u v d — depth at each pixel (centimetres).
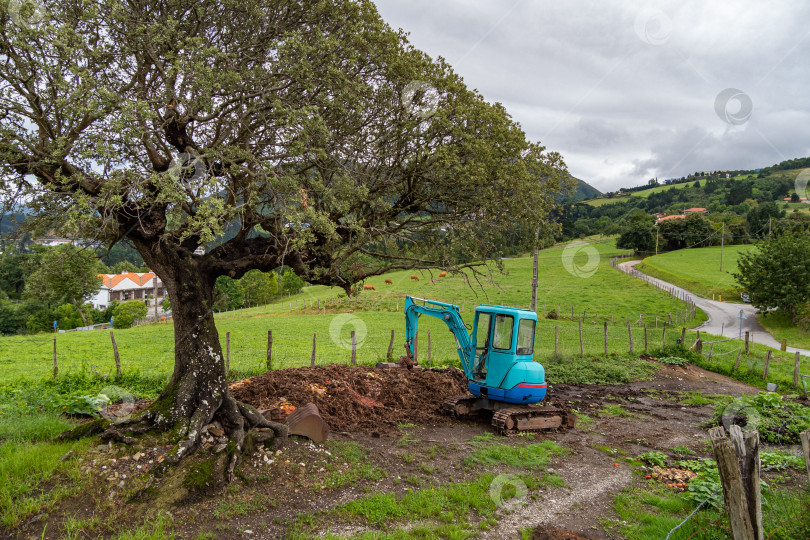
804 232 4584
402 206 941
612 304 4812
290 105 779
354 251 888
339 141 863
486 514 732
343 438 987
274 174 728
